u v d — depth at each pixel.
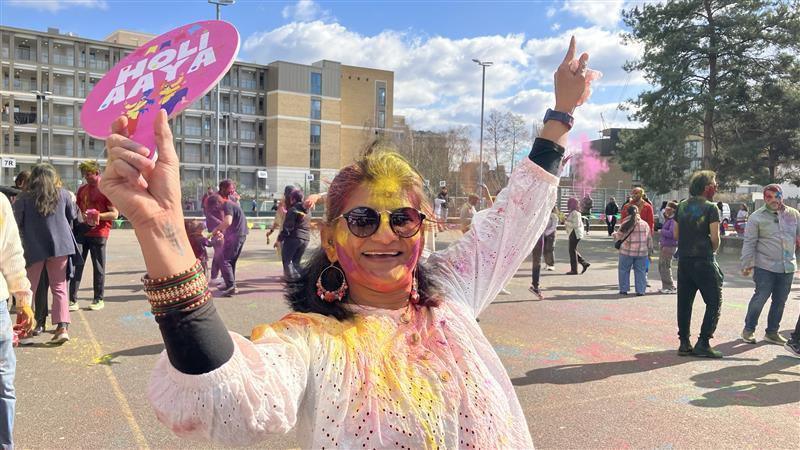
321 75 65.94
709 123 23.03
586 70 1.79
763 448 3.64
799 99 21.52
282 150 63.53
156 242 1.01
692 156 24.19
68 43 54.47
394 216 1.38
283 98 63.53
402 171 1.46
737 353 5.98
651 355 5.80
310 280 1.44
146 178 1.04
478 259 1.69
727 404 4.42
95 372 4.84
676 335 6.64
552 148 1.76
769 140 23.00
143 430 3.72
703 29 22.00
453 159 39.41
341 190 1.43
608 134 33.50
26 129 52.62
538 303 8.55
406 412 1.22
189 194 42.75
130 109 1.17
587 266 12.12
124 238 18.89
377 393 1.23
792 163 24.17
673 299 9.09
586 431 3.87
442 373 1.31
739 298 9.52
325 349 1.27
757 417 4.16
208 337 1.03
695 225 5.73
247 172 63.94
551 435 3.80
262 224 29.33
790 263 6.31
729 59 22.45
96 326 6.43
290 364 1.19
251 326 6.63
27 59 52.94
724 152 23.55
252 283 9.78
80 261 7.18
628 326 7.07
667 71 22.55
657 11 22.84
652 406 4.35
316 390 1.23
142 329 6.30
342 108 69.00
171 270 1.01
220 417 1.04
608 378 5.02
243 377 1.06
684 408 4.32
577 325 7.09
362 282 1.39
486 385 1.36
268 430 1.09
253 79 64.00
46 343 5.66
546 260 12.90
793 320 7.74
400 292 1.43
